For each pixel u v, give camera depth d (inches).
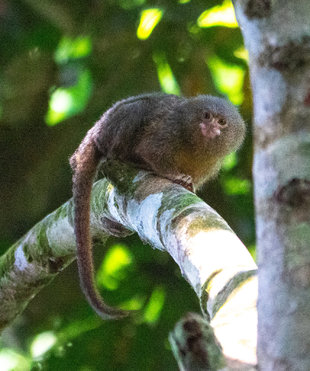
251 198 541.0
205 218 261.9
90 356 497.7
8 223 565.0
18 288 433.4
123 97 561.6
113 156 399.5
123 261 540.4
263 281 161.0
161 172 419.8
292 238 157.2
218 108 435.5
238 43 554.9
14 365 535.5
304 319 153.7
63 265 419.2
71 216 386.3
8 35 551.8
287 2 162.6
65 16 564.4
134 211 326.0
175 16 541.6
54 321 542.3
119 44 562.3
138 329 502.0
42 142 574.2
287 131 161.8
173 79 561.3
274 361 155.9
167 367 490.0
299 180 158.4
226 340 180.7
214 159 440.8
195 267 237.8
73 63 569.0
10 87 569.3
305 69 161.3
